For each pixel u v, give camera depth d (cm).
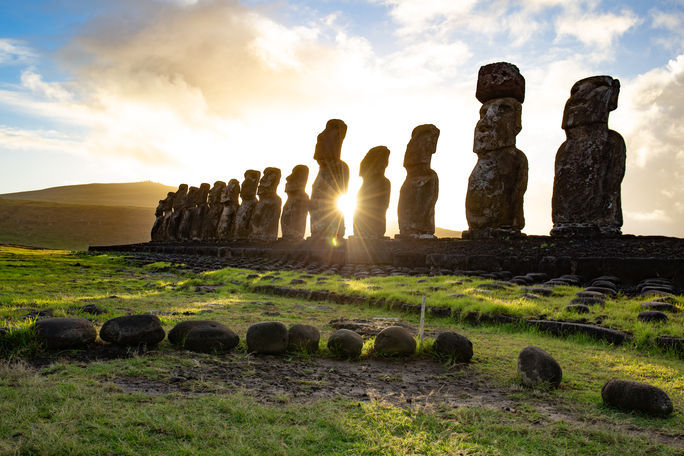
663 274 1007
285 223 2534
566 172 1404
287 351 552
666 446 313
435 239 1672
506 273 1242
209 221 3472
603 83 1373
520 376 456
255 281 1370
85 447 273
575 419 364
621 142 1374
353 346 545
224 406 351
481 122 1598
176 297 1070
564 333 682
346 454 285
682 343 567
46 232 6981
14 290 1049
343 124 2308
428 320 829
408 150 1855
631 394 379
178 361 479
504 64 1589
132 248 3594
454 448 297
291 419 337
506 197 1541
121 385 396
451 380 467
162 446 282
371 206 2041
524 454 296
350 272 1562
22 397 346
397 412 362
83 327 512
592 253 1194
